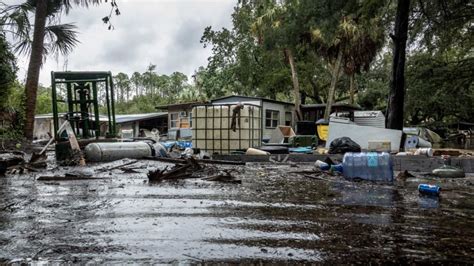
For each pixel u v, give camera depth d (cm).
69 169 750
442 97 2425
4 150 1057
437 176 700
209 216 358
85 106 981
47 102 4094
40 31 1259
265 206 409
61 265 233
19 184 560
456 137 2289
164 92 6000
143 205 407
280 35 1736
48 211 377
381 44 2086
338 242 281
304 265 234
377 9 1443
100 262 238
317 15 1399
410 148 1102
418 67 2003
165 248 265
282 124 2180
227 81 3033
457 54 2102
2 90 1140
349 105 2347
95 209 386
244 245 272
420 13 1491
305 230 313
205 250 261
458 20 1585
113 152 884
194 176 645
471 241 285
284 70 2677
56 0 1337
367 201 444
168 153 1028
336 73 2156
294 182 603
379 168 639
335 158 959
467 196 484
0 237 289
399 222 342
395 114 1274
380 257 249
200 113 1243
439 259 246
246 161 1032
